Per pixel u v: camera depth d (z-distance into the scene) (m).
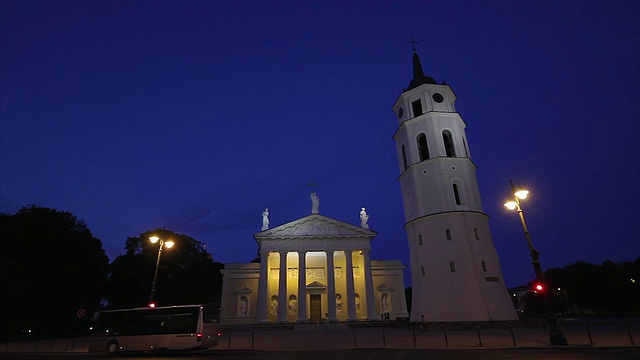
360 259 54.25
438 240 36.72
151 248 58.84
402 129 43.59
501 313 33.56
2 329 38.69
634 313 52.56
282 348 23.42
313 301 53.31
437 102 42.34
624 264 57.81
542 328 31.42
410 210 41.38
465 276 34.53
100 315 23.41
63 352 24.47
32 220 41.50
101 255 50.00
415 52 50.09
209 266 67.56
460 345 22.03
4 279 36.09
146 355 21.91
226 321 53.22
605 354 17.02
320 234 50.69
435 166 38.94
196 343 21.78
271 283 54.66
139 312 23.12
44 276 40.78
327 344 25.08
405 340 25.75
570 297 57.72
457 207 37.44
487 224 38.88
